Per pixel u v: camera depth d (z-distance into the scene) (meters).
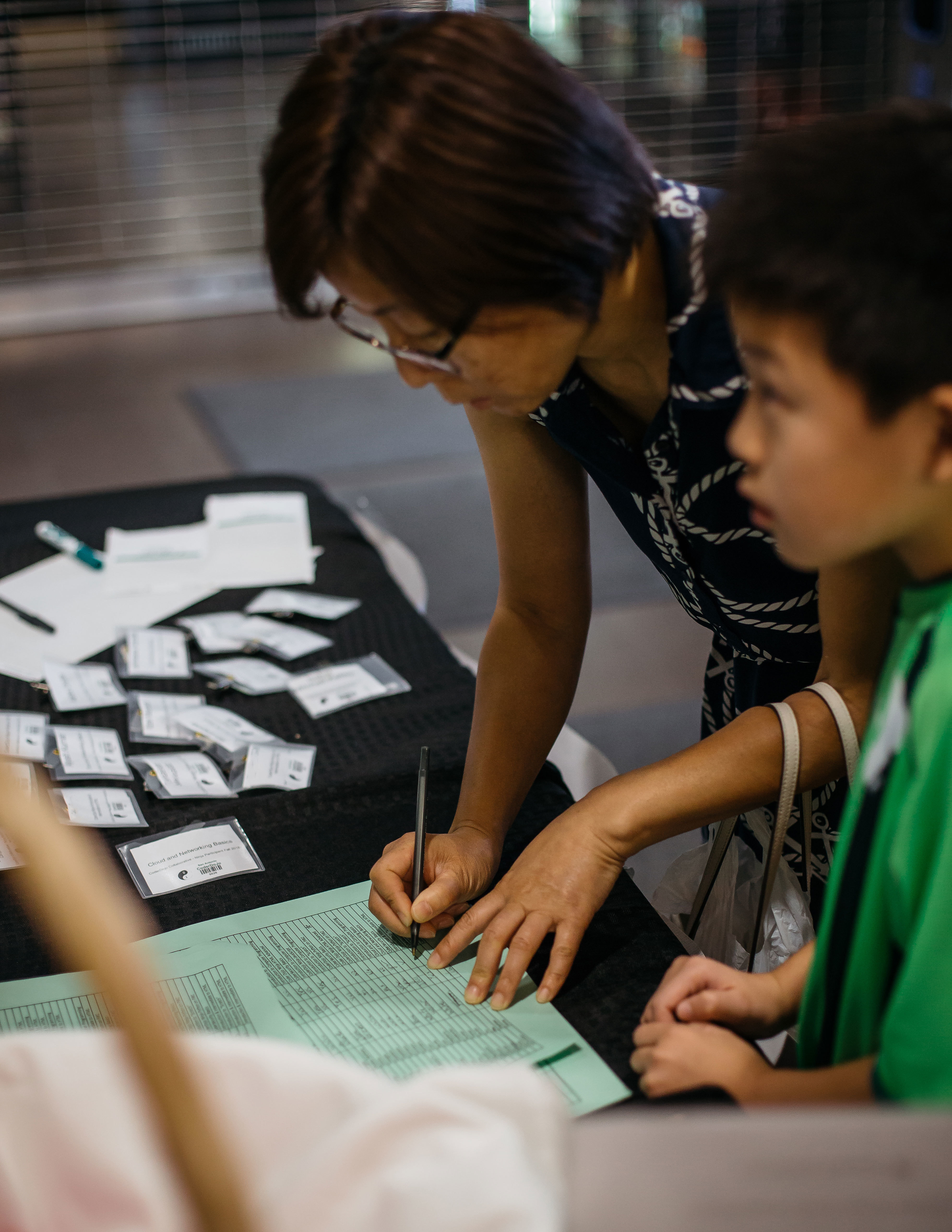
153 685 1.65
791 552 0.68
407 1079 0.90
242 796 1.36
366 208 0.76
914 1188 0.48
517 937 1.01
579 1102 0.88
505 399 0.89
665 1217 0.49
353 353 5.73
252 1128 0.60
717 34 6.57
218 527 2.09
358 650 1.74
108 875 1.20
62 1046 0.61
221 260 6.59
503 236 0.76
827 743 1.04
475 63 0.76
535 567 1.26
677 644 3.29
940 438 0.60
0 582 1.94
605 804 1.07
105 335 6.13
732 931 1.36
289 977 1.03
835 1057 0.77
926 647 0.64
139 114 6.89
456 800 1.33
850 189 0.59
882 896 0.69
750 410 0.66
